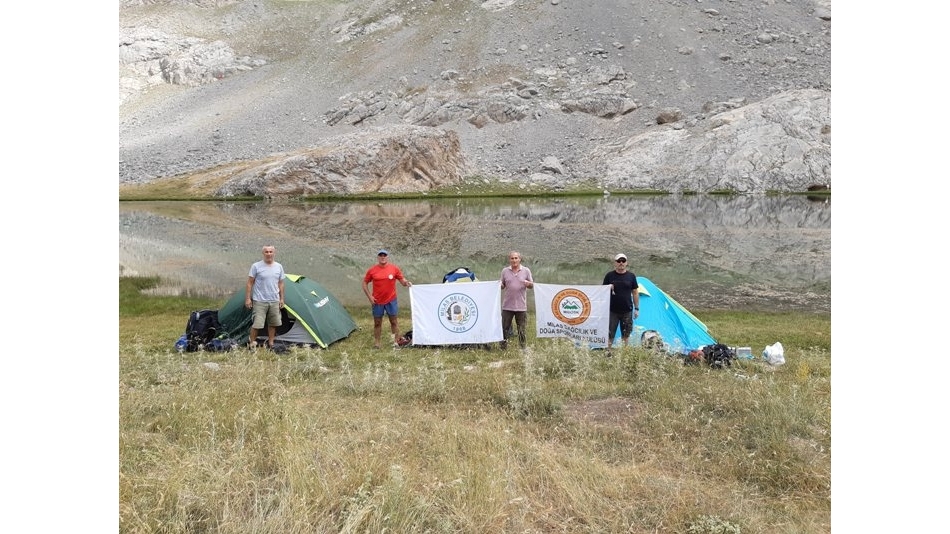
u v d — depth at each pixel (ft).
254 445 21.71
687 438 24.75
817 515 18.52
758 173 302.04
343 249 112.98
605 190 307.99
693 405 28.09
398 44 490.08
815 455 22.58
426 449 22.50
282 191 291.17
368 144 317.22
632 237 131.03
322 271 88.28
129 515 16.22
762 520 18.29
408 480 18.58
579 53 444.55
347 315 52.42
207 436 22.66
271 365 36.68
